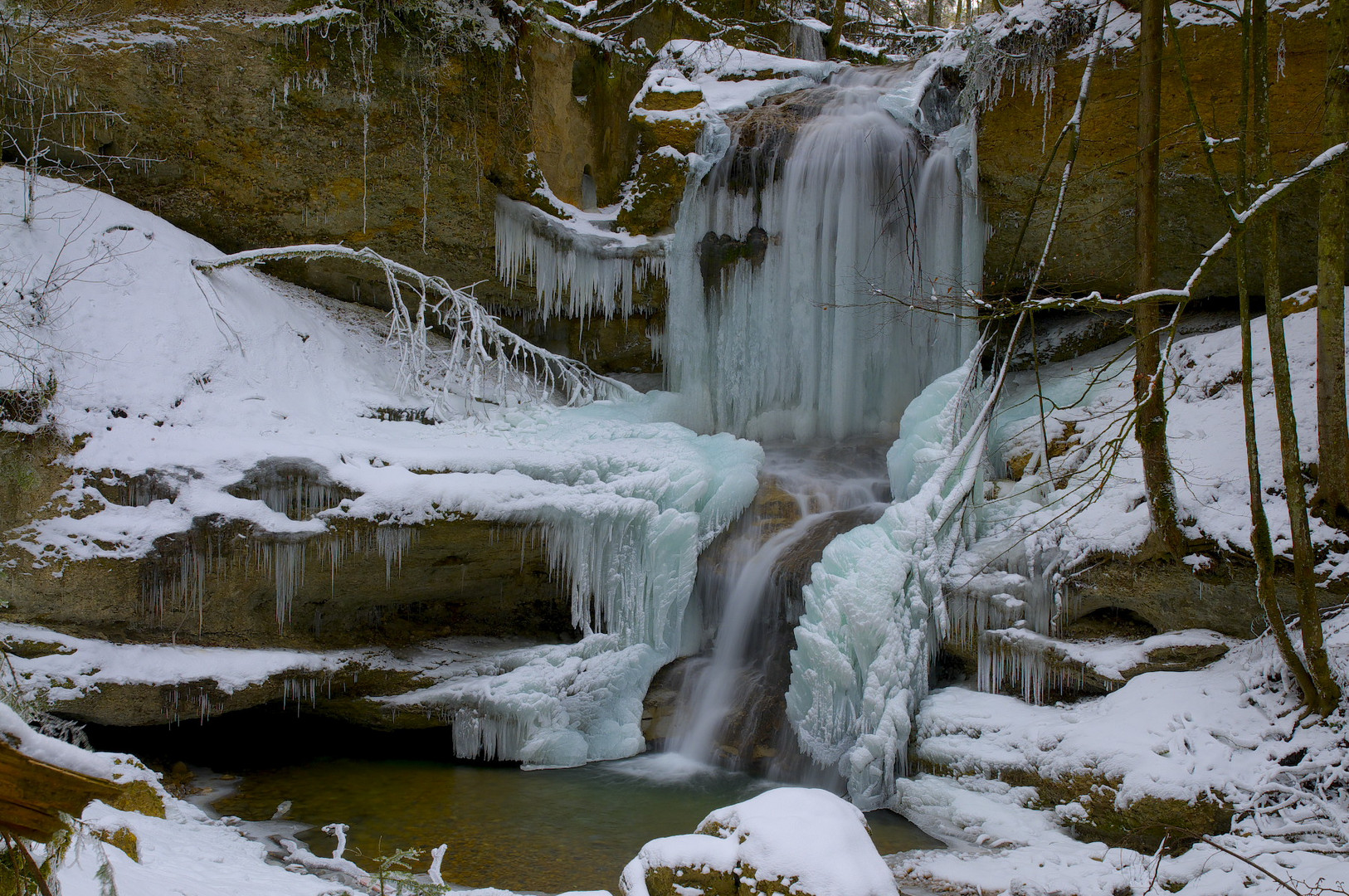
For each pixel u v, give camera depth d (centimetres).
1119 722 715
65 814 265
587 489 918
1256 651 728
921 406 1014
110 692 748
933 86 1152
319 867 611
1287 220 968
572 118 1249
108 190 1017
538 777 828
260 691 812
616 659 923
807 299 1195
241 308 969
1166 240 1055
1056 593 834
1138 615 821
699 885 439
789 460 1131
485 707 855
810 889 408
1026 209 1098
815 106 1223
